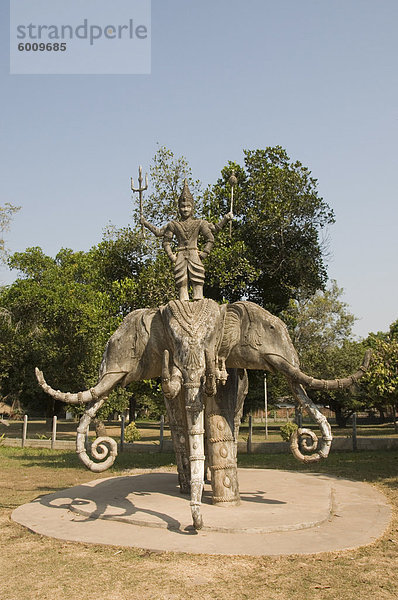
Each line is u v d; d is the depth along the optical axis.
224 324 9.20
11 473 15.75
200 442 8.12
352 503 10.20
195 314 8.77
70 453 21.30
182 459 10.46
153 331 9.52
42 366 34.19
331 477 14.01
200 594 5.73
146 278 17.72
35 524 8.56
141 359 9.59
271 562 6.68
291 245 22.67
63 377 33.91
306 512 8.80
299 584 6.00
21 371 34.91
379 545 7.45
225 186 22.08
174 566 6.54
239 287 20.05
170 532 7.88
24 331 32.50
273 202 21.08
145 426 45.00
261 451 20.64
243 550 7.02
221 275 18.86
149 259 19.45
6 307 32.41
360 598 5.65
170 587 5.91
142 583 6.03
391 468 15.62
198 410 8.21
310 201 21.53
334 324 43.22
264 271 22.72
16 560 6.90
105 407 27.75
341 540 7.53
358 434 31.28
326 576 6.24
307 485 11.69
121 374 9.58
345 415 40.78
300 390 8.96
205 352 7.91
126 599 5.62
